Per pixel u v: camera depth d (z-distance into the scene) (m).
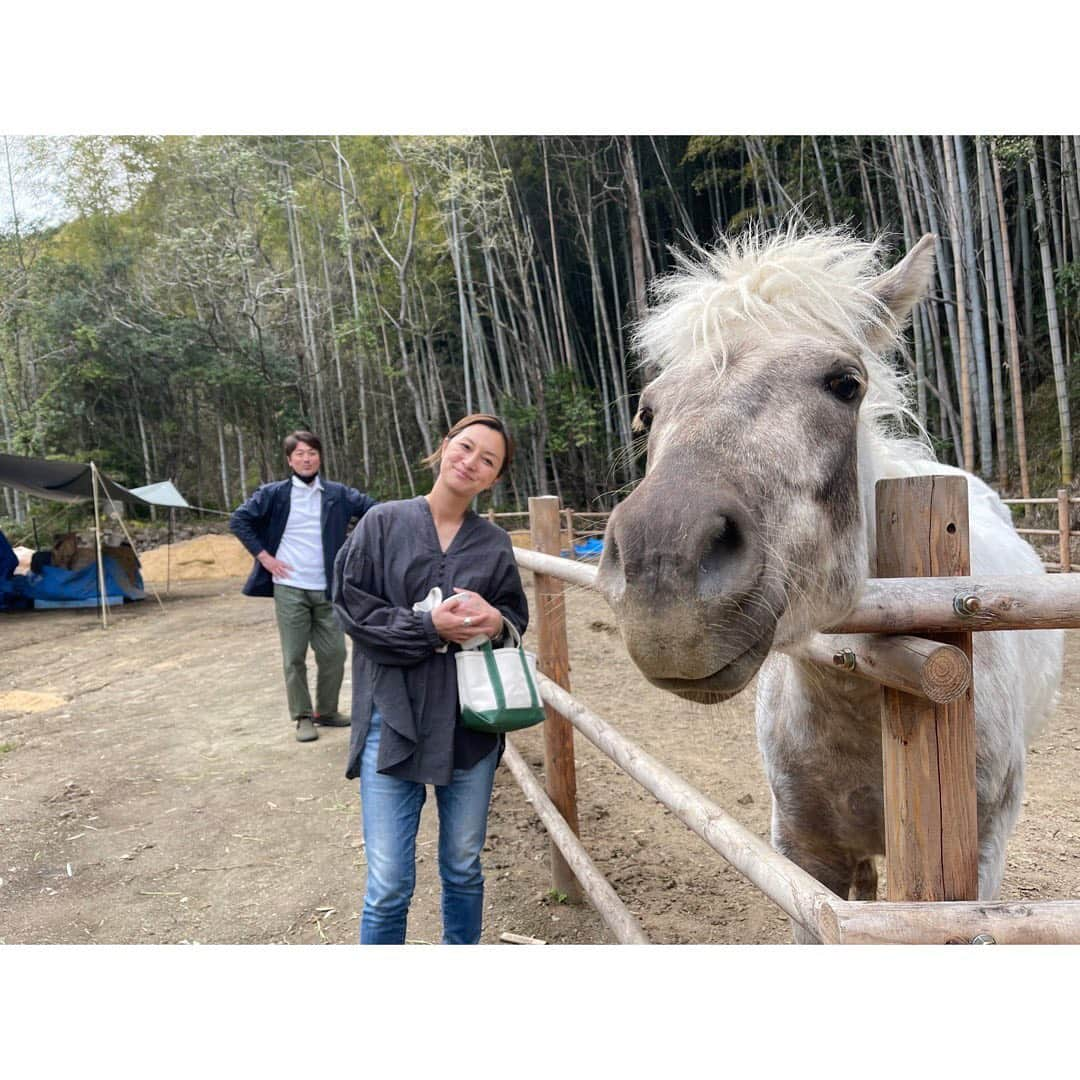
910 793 1.25
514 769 3.75
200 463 26.59
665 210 21.44
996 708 1.75
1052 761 4.43
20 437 23.47
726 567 1.19
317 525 4.93
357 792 4.31
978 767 1.72
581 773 4.56
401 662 2.15
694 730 5.22
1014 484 13.12
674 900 3.14
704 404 1.39
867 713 1.70
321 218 25.67
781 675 2.00
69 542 13.09
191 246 23.25
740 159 19.47
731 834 1.55
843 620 1.19
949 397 14.52
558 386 20.66
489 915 3.11
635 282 19.53
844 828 1.94
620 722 5.44
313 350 25.31
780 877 1.33
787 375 1.41
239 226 23.95
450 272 23.88
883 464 1.73
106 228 24.88
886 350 1.84
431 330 23.47
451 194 19.98
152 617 11.32
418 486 23.42
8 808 4.24
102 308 24.19
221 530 23.12
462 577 2.24
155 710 6.21
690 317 1.66
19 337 24.67
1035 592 1.18
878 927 1.11
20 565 15.65
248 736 5.38
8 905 3.25
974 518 2.34
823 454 1.38
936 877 1.24
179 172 24.05
